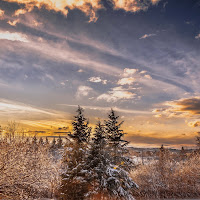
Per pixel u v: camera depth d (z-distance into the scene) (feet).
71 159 45.91
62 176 43.88
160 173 67.97
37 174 36.86
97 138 46.65
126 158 48.75
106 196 41.52
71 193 41.88
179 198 55.57
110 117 53.06
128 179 44.96
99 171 41.39
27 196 33.42
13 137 36.32
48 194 41.24
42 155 39.99
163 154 77.71
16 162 32.71
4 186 31.07
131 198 43.01
